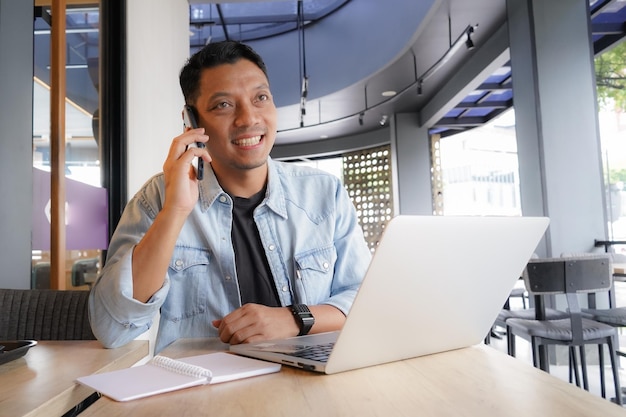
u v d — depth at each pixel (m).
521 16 4.18
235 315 0.92
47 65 2.26
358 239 1.31
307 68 7.78
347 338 0.62
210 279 1.17
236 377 0.63
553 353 3.70
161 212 0.94
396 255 0.60
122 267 0.90
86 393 0.66
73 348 0.89
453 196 9.01
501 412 0.49
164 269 0.93
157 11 3.53
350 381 0.61
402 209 8.60
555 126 3.91
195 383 0.61
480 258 0.70
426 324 0.70
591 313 2.78
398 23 5.90
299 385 0.60
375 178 10.20
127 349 0.88
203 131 0.99
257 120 1.10
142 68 3.15
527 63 4.09
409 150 8.66
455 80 6.66
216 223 1.18
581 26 3.97
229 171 1.19
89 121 2.62
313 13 7.64
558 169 3.89
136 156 3.01
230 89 1.09
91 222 2.51
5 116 1.54
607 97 4.25
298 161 11.52
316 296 1.22
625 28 4.21
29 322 1.25
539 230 0.77
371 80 6.93
